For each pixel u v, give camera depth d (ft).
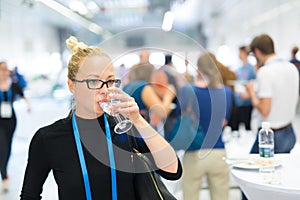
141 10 32.94
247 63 14.06
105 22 37.06
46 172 3.41
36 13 27.99
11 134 13.07
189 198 7.12
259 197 4.75
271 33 32.65
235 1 29.99
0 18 27.68
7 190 11.92
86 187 3.20
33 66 34.86
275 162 5.67
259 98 7.55
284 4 27.55
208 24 46.73
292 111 7.55
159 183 3.55
